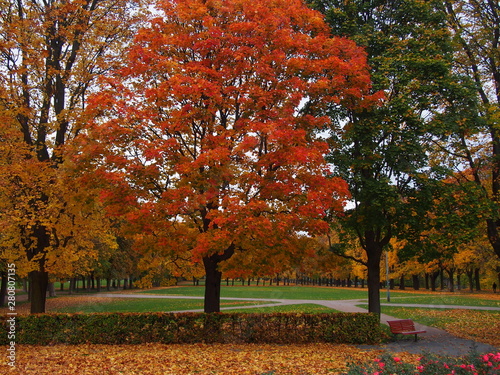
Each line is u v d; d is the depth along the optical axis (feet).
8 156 44.57
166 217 38.55
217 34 39.14
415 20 54.08
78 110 47.44
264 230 36.01
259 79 41.96
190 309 88.12
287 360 34.55
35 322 43.21
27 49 44.11
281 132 35.63
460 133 53.11
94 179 39.42
